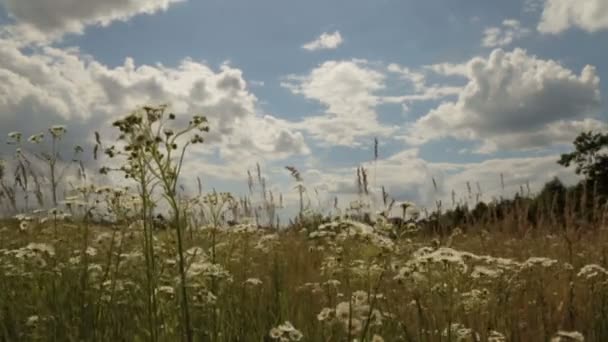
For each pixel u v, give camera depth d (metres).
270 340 5.45
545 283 7.21
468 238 10.45
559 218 11.01
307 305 6.39
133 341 5.19
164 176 4.21
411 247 6.20
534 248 9.76
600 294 6.64
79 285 5.64
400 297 5.82
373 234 4.29
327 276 6.82
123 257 6.20
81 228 6.50
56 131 6.48
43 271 6.11
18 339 5.11
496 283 6.59
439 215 10.27
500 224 11.10
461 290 5.41
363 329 4.20
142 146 4.15
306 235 9.16
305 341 5.37
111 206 5.65
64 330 5.11
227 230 6.98
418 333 4.82
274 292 6.50
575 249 9.27
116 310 5.40
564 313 6.33
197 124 4.28
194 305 5.11
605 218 10.05
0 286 6.23
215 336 4.95
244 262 6.83
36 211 7.22
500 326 5.96
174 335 4.87
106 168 5.79
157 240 5.82
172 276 5.48
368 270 4.35
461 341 5.36
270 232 9.77
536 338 5.88
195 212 6.33
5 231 7.70
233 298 5.98
